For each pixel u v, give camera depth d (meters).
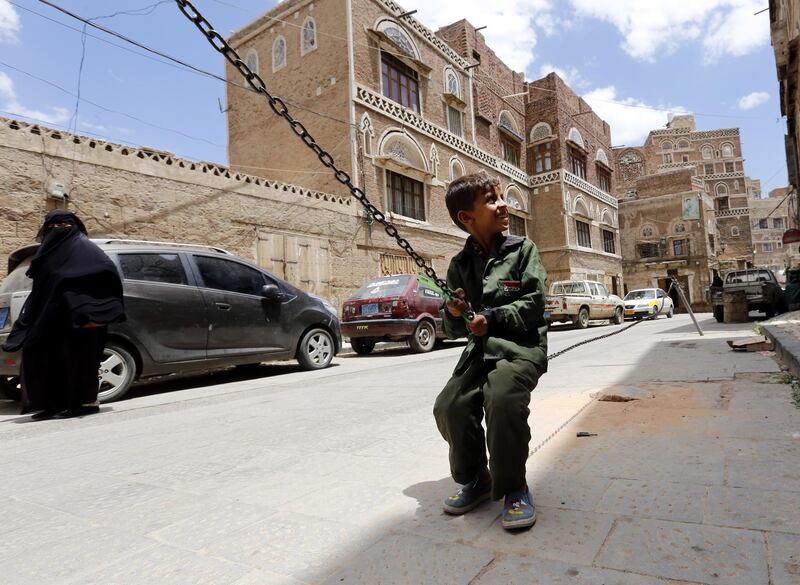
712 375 4.70
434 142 19.55
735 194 53.62
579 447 2.73
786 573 1.39
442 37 23.33
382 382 6.12
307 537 1.86
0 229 8.14
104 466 3.06
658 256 38.19
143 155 10.20
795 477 2.07
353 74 16.00
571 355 7.89
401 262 16.95
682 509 1.84
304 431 3.68
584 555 1.57
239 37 19.25
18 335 4.88
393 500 2.17
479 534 1.77
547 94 27.70
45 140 8.77
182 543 1.88
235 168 19.12
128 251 6.31
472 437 1.93
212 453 3.22
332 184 16.08
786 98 15.09
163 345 6.32
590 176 31.33
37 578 1.68
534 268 1.94
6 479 2.89
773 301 13.79
